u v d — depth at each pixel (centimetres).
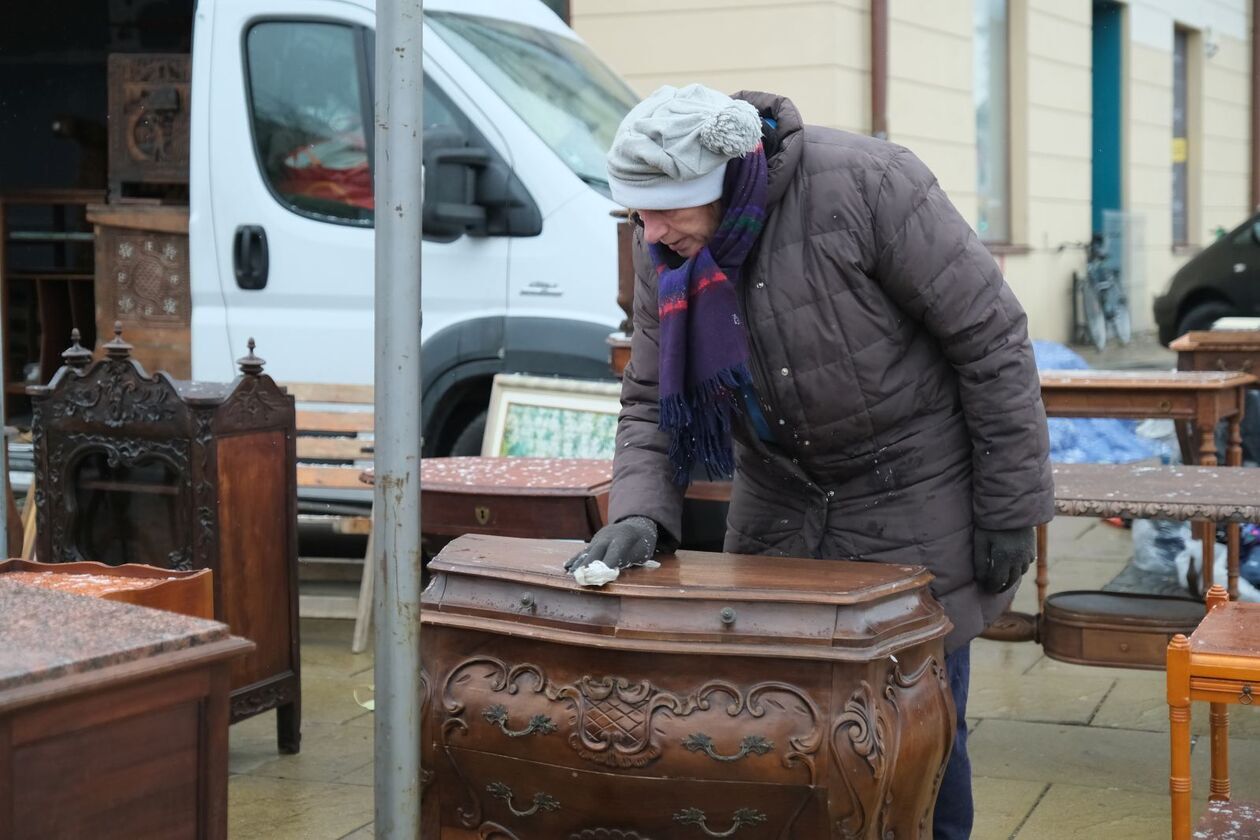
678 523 249
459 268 546
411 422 196
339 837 334
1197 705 430
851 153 239
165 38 772
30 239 782
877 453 252
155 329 609
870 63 997
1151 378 491
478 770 226
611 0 982
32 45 789
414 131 193
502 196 541
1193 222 1856
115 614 179
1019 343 244
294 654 392
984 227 1351
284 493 389
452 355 544
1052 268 1456
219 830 175
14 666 155
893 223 235
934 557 254
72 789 159
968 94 1172
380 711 199
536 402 509
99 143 783
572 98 584
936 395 252
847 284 239
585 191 540
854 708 206
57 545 383
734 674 209
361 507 561
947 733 228
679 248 240
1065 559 615
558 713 216
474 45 564
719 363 235
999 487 248
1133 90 1644
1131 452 746
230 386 387
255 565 379
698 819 212
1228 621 249
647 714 211
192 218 580
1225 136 1923
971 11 1171
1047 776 373
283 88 573
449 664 229
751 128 226
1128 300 1633
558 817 221
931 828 239
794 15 953
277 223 570
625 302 473
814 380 243
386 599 198
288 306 570
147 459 369
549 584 220
